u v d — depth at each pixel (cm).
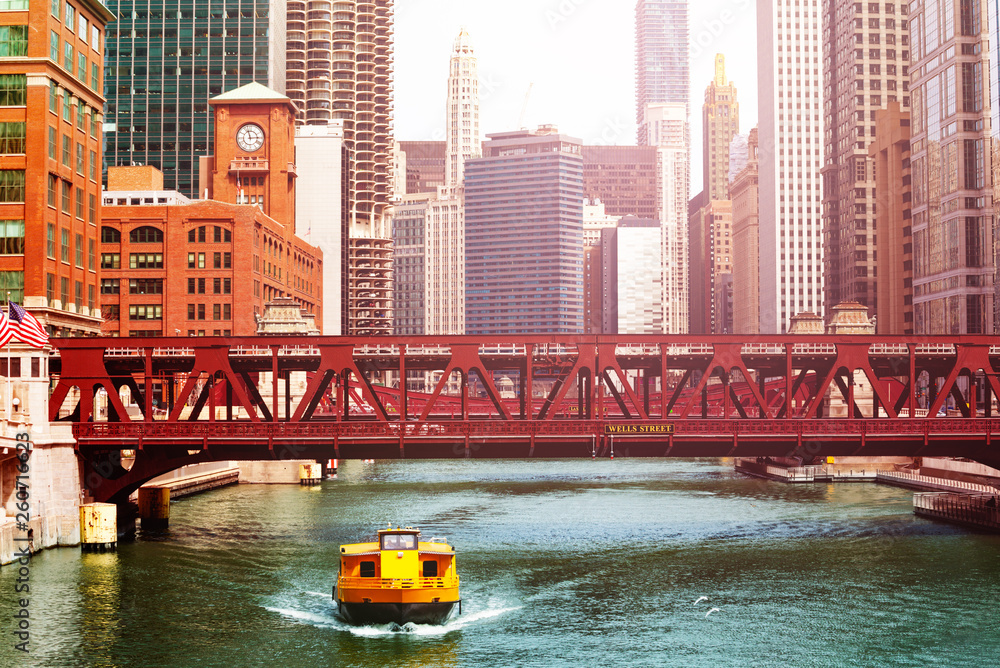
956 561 7031
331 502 10650
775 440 7338
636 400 7325
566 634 5288
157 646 5012
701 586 6316
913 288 19988
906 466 12900
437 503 10644
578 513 9781
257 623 5419
